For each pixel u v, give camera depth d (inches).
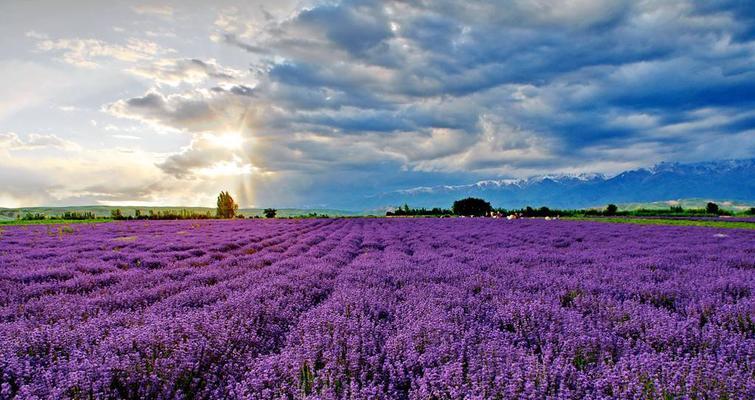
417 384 134.8
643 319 200.1
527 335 185.8
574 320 195.3
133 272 386.3
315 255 560.1
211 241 756.0
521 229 1103.0
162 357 151.3
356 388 125.4
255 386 126.7
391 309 232.2
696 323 193.3
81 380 126.4
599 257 474.9
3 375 131.0
